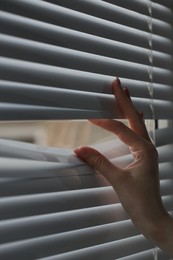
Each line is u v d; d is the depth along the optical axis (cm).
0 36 61
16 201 63
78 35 73
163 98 91
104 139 86
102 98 76
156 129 92
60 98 69
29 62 65
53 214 69
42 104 66
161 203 74
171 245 75
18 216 62
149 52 88
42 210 66
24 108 64
